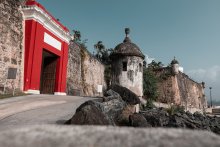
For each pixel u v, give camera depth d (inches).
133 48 486.0
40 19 673.0
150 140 85.9
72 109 356.2
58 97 553.6
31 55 638.5
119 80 470.3
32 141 87.9
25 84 613.9
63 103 433.7
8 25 585.6
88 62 1118.4
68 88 886.4
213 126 736.3
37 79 655.8
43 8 693.3
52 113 316.8
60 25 804.6
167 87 1464.1
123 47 488.7
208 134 97.7
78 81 994.7
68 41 876.0
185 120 581.3
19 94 551.2
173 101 1421.0
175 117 517.0
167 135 92.7
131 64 469.7
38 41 663.1
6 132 102.3
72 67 950.4
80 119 206.8
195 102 1904.5
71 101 472.7
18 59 612.1
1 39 557.3
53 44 757.9
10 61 581.0
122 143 83.7
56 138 91.1
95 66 1194.6
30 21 649.6
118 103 342.3
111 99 342.3
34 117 285.1
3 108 347.6
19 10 636.7
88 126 112.9
